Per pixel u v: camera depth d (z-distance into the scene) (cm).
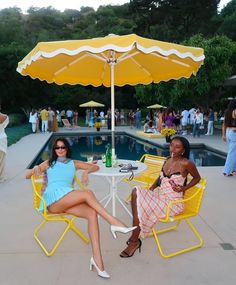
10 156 1104
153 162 579
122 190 633
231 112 750
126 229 329
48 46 382
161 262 350
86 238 405
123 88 4184
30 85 3325
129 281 314
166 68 560
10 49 3170
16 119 2595
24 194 611
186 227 447
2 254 371
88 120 3059
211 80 1888
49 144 1709
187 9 4425
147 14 4678
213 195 602
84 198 353
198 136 1772
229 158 759
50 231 436
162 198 378
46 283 312
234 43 2045
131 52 502
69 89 4041
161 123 1881
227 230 437
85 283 311
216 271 330
